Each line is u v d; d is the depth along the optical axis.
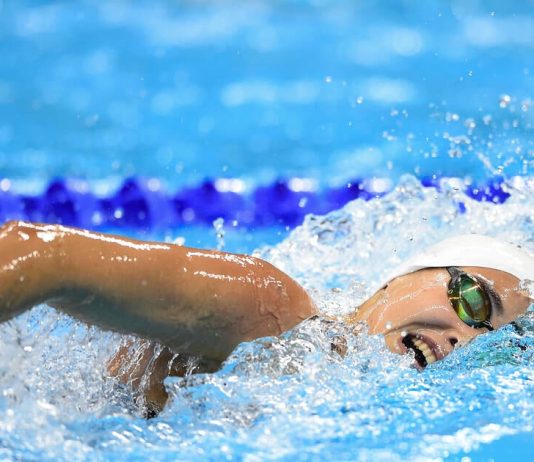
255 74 18.16
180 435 4.99
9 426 4.80
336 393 5.48
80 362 5.46
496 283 6.22
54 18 21.20
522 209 9.88
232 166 13.86
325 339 5.76
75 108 16.11
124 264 4.79
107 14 21.72
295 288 5.64
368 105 16.42
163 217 12.71
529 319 6.25
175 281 4.95
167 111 16.14
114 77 17.70
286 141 14.91
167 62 18.67
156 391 5.61
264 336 5.40
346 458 4.71
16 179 13.12
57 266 4.58
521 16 21.94
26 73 17.78
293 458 4.71
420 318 6.13
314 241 9.84
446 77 17.86
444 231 9.80
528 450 4.82
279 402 5.34
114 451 4.73
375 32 20.89
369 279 8.97
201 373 5.60
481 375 5.90
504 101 13.49
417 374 5.87
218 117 15.95
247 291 5.26
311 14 22.27
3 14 21.31
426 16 22.08
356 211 10.27
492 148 13.03
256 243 11.92
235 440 4.92
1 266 4.42
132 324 4.97
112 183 13.11
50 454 4.61
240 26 21.28
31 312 5.07
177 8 22.28
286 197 13.05
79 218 12.59
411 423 5.17
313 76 18.05
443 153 13.79
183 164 13.86
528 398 5.55
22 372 4.99
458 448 4.86
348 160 14.09
